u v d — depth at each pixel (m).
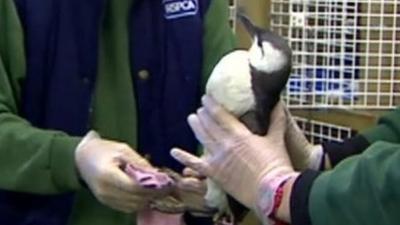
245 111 0.87
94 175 1.02
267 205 0.81
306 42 1.71
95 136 1.08
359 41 1.71
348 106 1.71
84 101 1.14
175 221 1.06
